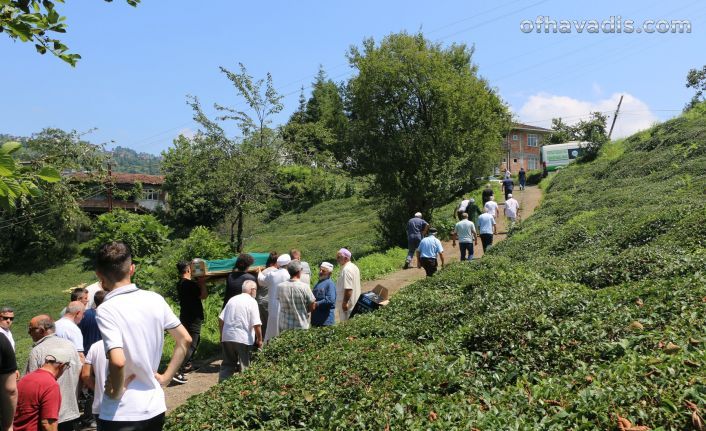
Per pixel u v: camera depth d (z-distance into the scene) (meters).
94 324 9.22
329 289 10.16
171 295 17.16
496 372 6.11
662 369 4.72
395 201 27.77
